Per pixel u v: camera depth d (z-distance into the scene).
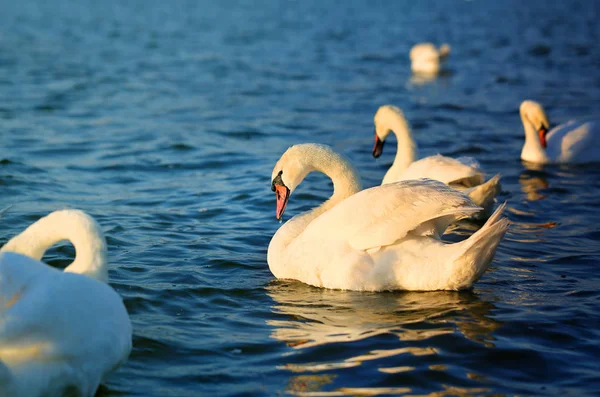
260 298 9.30
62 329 5.92
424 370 7.27
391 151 18.91
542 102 26.12
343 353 7.67
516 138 20.38
